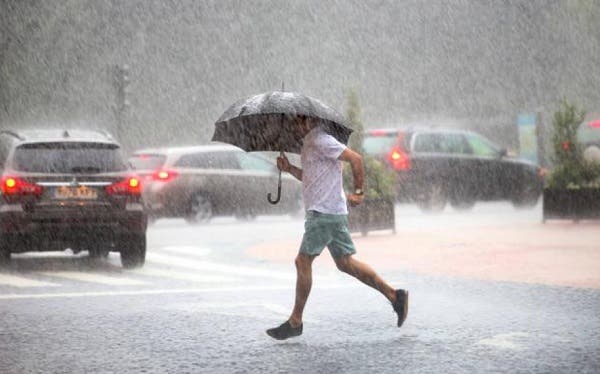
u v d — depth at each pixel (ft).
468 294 80.43
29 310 74.90
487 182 198.90
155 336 62.75
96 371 52.19
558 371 50.31
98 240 105.50
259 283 91.40
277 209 188.03
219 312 72.84
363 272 62.34
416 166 188.96
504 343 58.29
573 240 125.29
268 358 55.01
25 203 103.65
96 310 74.59
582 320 66.64
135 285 90.68
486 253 111.75
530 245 119.75
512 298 77.61
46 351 58.08
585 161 156.76
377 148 191.21
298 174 63.36
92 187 105.29
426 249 118.11
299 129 61.21
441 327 64.54
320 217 60.13
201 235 151.02
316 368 52.08
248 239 143.23
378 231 149.18
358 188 60.75
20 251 107.45
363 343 59.16
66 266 110.01
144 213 107.04
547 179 159.94
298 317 60.13
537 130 264.52
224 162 180.86
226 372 51.44
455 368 51.44
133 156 177.78
